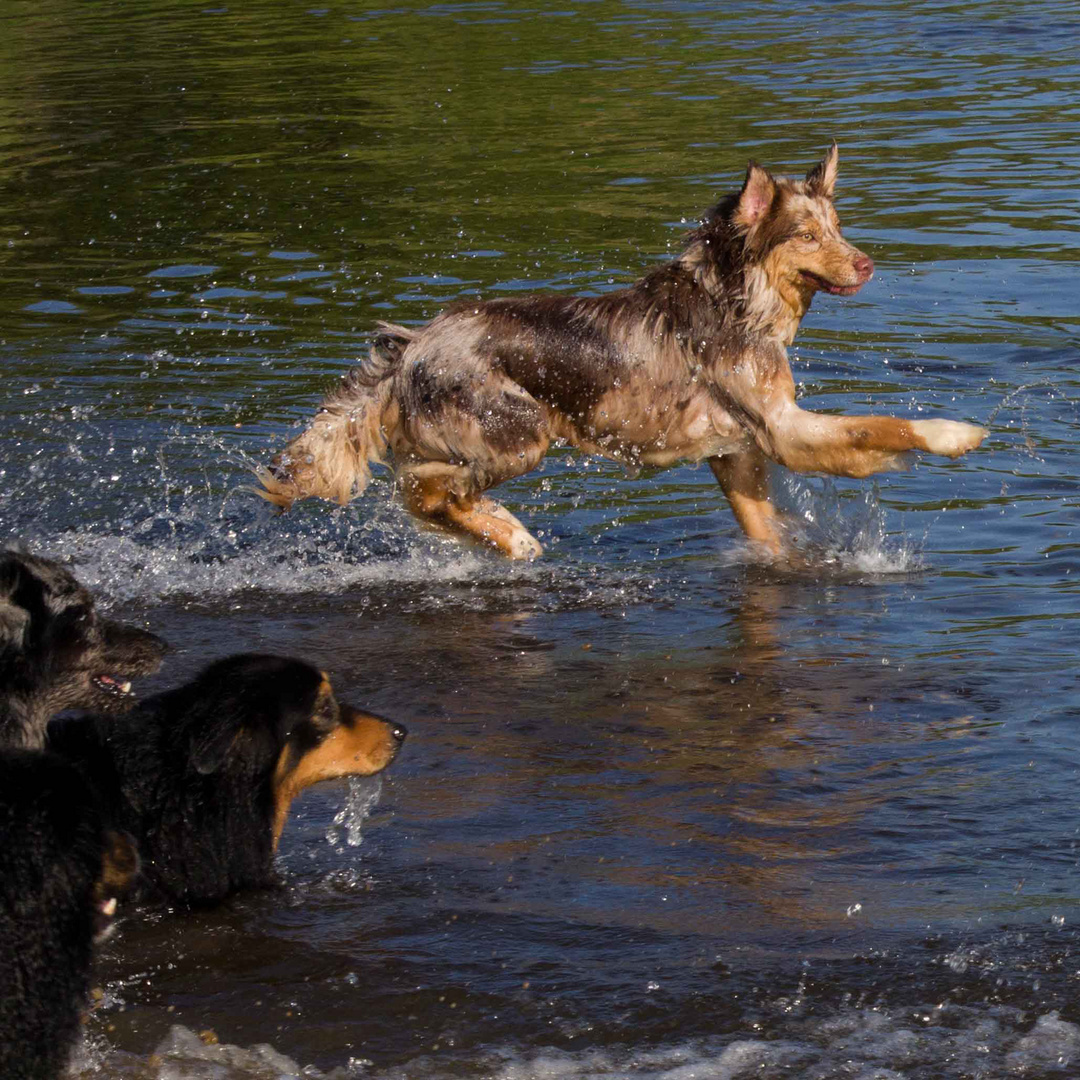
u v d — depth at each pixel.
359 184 20.31
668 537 10.29
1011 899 5.82
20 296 15.92
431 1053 4.95
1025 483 10.74
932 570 9.50
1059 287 15.10
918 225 17.59
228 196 19.84
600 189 19.47
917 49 29.78
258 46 32.00
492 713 7.71
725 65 28.59
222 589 9.51
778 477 10.41
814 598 9.16
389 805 6.75
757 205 9.52
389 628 8.91
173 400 12.70
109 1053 4.98
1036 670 7.93
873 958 5.43
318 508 10.87
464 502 9.98
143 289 16.03
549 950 5.56
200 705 5.94
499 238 17.36
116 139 23.42
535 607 9.20
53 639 6.00
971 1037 4.96
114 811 5.83
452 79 27.78
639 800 6.75
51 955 4.82
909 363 13.12
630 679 8.08
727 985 5.29
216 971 5.47
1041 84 25.70
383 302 15.20
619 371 9.74
